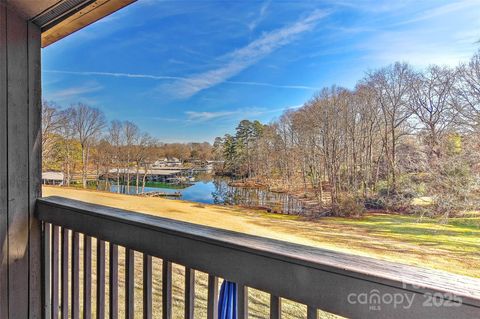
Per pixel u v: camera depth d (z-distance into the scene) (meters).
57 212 1.25
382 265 0.57
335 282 0.57
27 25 1.37
